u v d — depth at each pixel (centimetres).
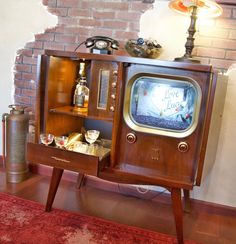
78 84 203
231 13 193
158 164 162
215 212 214
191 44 174
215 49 199
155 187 225
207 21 198
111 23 217
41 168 255
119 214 201
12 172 233
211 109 144
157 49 192
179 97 154
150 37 210
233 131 202
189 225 196
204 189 215
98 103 170
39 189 226
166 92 157
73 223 183
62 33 231
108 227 182
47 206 192
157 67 154
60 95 192
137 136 164
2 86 257
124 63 158
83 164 162
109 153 172
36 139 181
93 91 170
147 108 161
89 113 173
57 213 192
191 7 173
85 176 242
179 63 148
